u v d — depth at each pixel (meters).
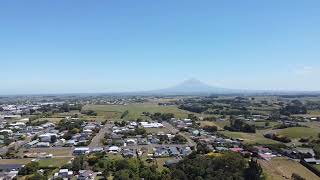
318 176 189.38
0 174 192.50
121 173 179.75
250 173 174.62
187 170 180.38
